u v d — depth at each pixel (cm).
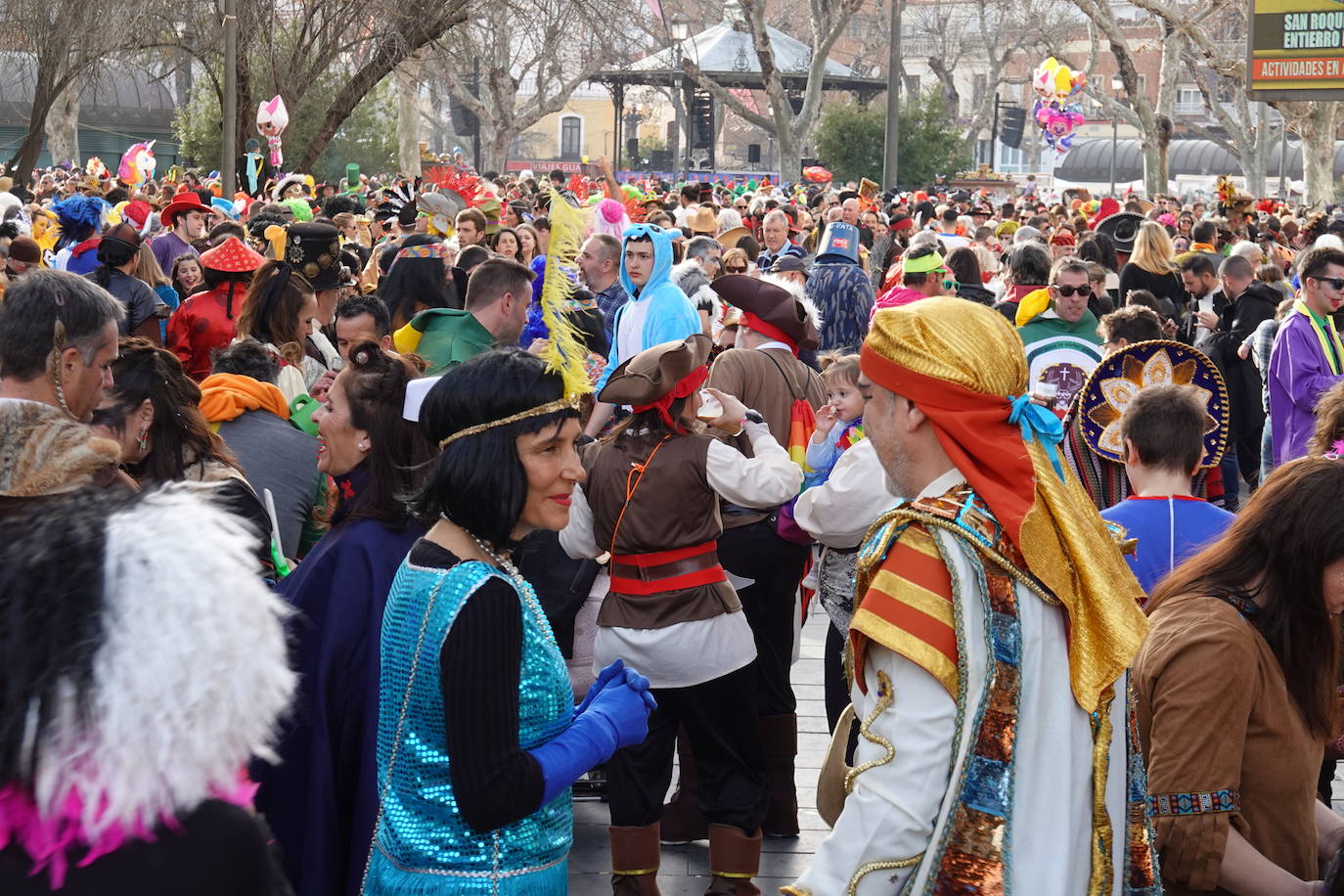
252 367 466
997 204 3203
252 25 2588
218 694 140
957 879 208
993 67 6169
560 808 251
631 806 397
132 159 2688
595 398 536
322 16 2812
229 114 1858
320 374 569
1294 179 6650
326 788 304
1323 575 268
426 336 534
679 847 463
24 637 134
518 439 246
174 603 138
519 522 252
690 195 1853
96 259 952
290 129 3138
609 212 877
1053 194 4988
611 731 251
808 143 4759
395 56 2762
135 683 135
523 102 8562
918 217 1903
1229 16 4950
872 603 215
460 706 228
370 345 327
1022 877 207
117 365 355
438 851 237
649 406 388
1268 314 954
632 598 390
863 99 5034
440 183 1363
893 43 2830
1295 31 2367
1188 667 265
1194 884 263
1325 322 766
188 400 366
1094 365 636
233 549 146
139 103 5306
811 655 686
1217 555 280
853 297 863
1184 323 1045
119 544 139
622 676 266
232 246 684
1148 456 370
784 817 469
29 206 1652
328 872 304
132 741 135
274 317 559
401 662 237
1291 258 1549
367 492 321
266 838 149
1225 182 1939
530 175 2466
